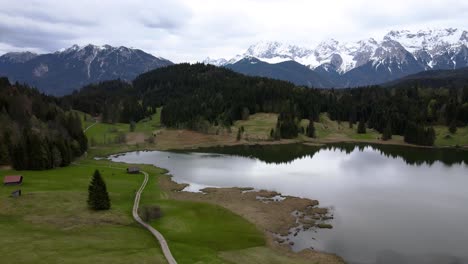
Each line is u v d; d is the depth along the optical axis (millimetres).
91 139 182375
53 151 120750
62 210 72188
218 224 70688
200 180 113438
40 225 62812
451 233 68562
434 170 130500
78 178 103875
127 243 56219
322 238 65625
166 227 66500
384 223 73625
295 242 63844
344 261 56625
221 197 92438
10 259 46906
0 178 99062
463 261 57344
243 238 63938
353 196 94250
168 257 51844
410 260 57375
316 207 84125
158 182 107875
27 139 116500
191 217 73625
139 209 77500
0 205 72562
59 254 49281
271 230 69250
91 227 63375
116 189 93812
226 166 138375
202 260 51500
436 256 58938
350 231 69250
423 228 70875
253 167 136375
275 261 54531
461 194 96125
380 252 60062
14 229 59688
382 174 122938
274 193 96500
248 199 90938
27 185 90938
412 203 87625
